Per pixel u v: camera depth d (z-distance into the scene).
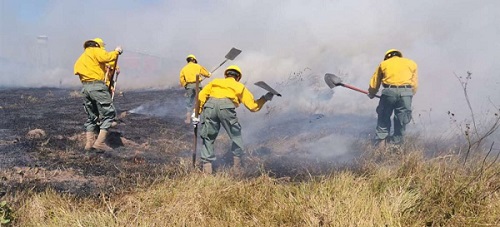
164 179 4.41
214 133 4.86
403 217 3.37
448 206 3.47
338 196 3.65
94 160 5.32
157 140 6.54
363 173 4.41
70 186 4.34
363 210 3.37
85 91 5.71
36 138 6.32
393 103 5.77
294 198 3.69
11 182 4.36
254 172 4.81
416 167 4.24
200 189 3.93
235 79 5.14
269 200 3.71
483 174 3.80
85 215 3.48
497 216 3.28
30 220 3.45
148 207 3.67
